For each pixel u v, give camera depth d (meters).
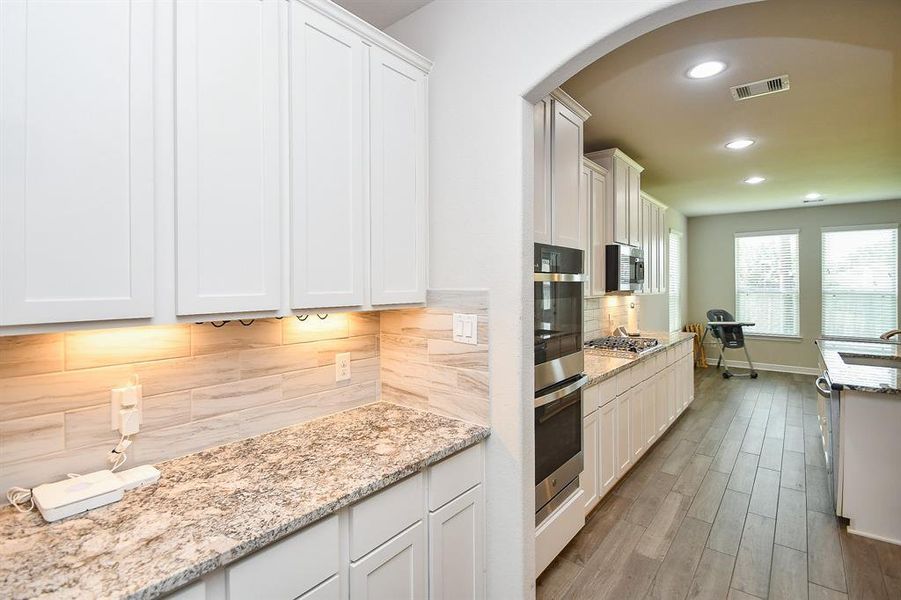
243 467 1.33
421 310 1.92
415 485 1.42
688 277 7.83
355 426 1.72
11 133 0.89
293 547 1.08
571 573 2.18
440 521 1.51
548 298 2.08
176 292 1.12
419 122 1.83
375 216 1.63
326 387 1.84
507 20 1.66
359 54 1.57
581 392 2.40
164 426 1.37
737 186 5.28
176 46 1.12
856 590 2.06
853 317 6.50
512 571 1.67
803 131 3.40
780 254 7.04
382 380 2.07
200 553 0.91
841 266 6.57
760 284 7.23
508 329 1.66
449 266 1.83
